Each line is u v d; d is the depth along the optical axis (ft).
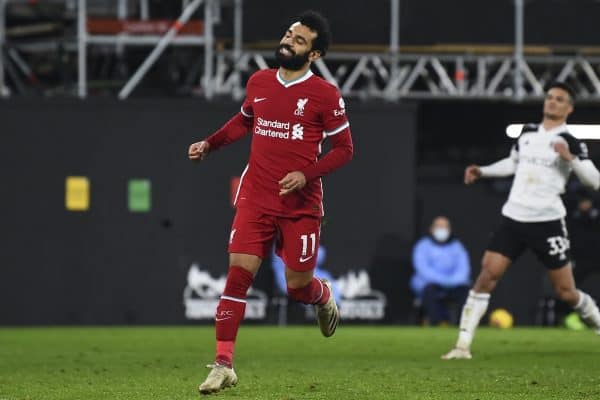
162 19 210.59
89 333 178.50
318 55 79.92
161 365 111.65
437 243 201.98
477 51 201.77
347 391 82.99
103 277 203.62
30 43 211.61
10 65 211.20
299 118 79.61
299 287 83.71
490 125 226.38
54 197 203.21
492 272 119.34
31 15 212.23
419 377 95.66
